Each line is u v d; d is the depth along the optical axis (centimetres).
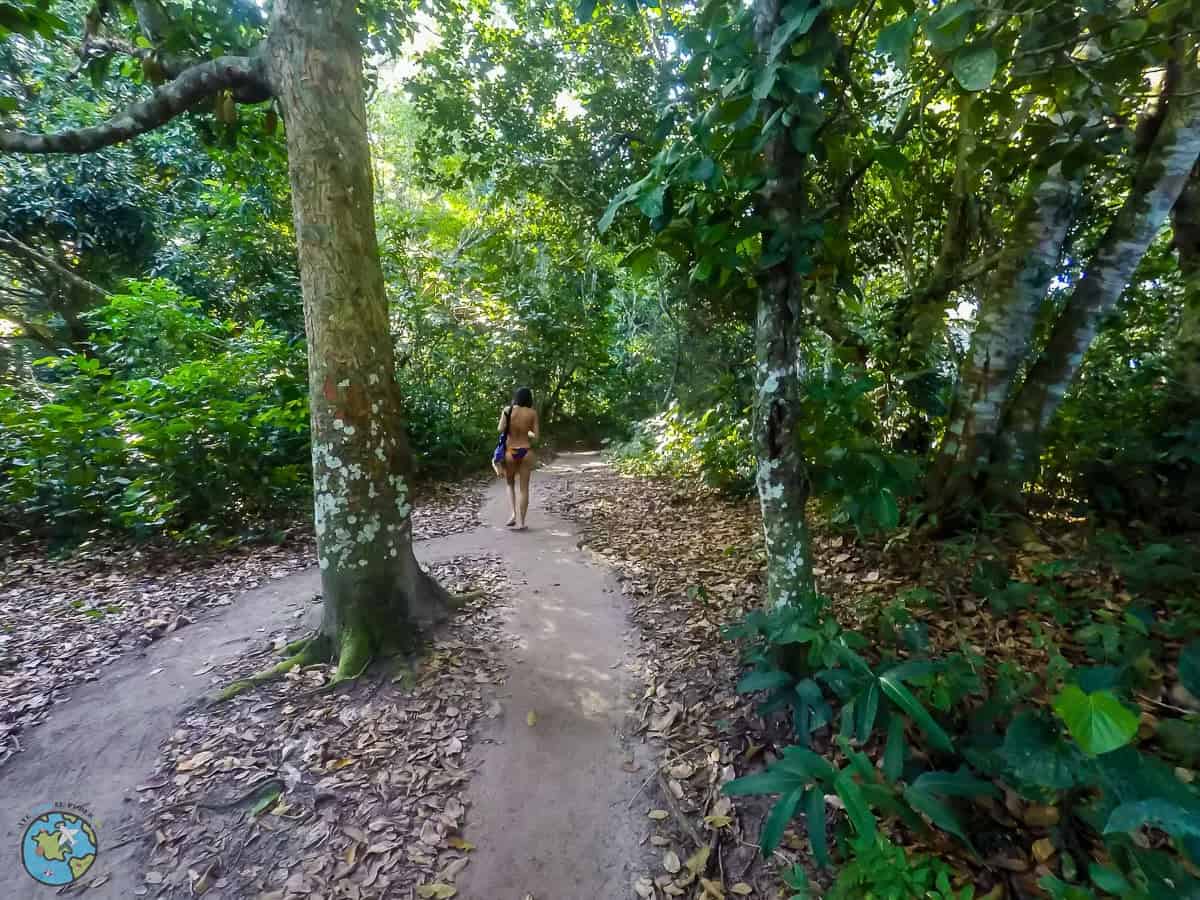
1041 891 189
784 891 212
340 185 323
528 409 670
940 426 554
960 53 194
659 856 233
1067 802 197
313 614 399
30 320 1091
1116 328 557
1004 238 521
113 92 912
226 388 684
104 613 443
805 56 214
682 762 277
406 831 244
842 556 444
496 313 1246
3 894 219
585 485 960
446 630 385
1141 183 389
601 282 1611
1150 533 381
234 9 440
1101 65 258
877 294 799
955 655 246
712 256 248
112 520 580
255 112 505
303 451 730
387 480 357
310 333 340
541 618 424
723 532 591
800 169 258
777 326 271
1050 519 441
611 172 745
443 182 847
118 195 976
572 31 723
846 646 239
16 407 626
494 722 309
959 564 387
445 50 729
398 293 1066
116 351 797
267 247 959
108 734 302
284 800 257
